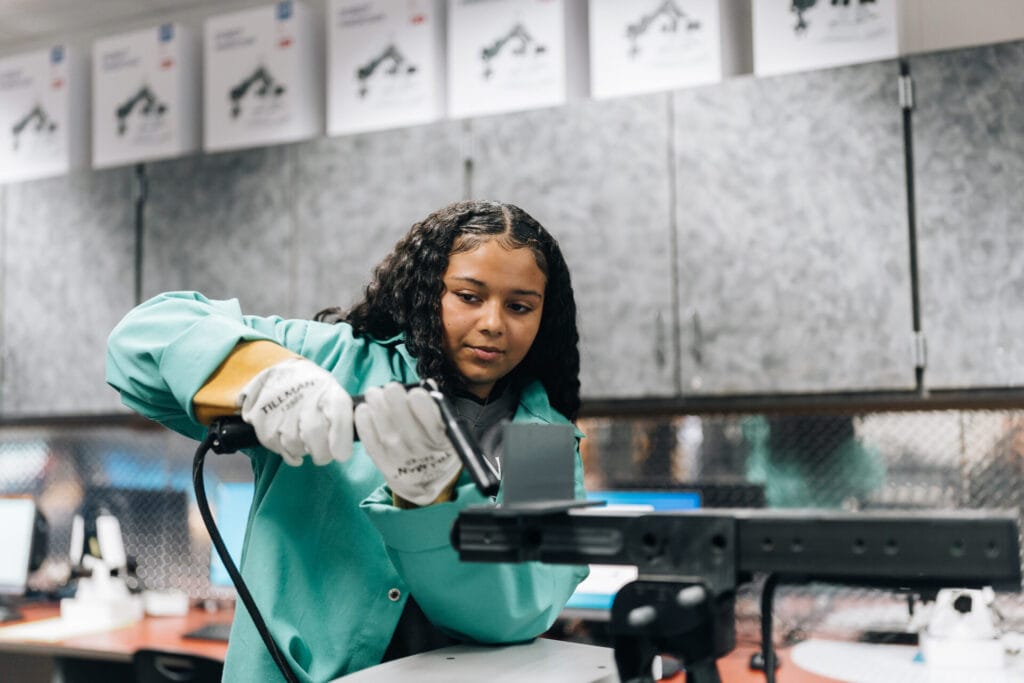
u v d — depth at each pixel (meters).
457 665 0.83
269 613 0.98
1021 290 2.15
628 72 2.49
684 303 2.41
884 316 2.25
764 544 0.65
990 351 2.17
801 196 2.32
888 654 2.10
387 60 2.71
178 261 2.92
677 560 0.67
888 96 2.26
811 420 2.58
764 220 2.35
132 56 3.06
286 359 0.86
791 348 2.32
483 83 2.60
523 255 1.02
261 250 2.81
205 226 2.89
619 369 2.46
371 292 1.13
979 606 1.96
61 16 3.48
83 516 2.95
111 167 3.03
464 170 2.60
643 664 0.69
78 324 3.04
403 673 0.80
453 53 2.63
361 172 2.71
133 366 0.95
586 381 2.48
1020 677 1.84
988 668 1.93
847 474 2.54
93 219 3.04
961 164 2.21
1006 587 0.62
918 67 2.24
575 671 0.81
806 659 2.06
